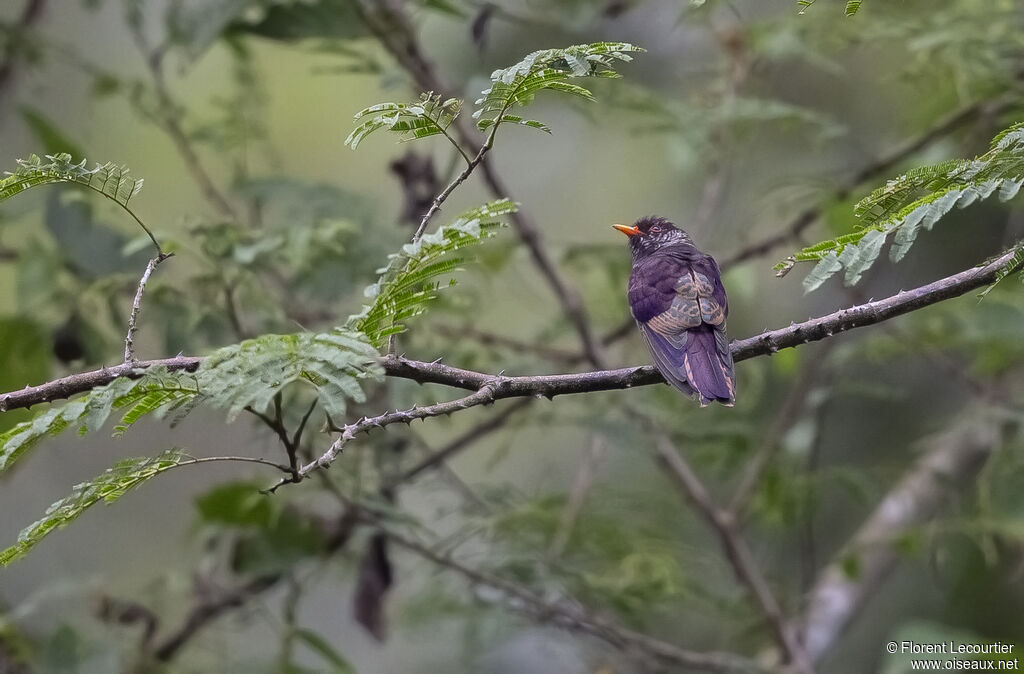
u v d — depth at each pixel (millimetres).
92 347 10688
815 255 6098
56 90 14977
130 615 10984
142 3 12203
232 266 10039
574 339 14430
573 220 16047
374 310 5570
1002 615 13570
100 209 11305
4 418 10719
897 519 14195
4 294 14719
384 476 11516
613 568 12484
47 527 5492
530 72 5645
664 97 12578
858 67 15453
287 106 16344
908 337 12961
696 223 13352
